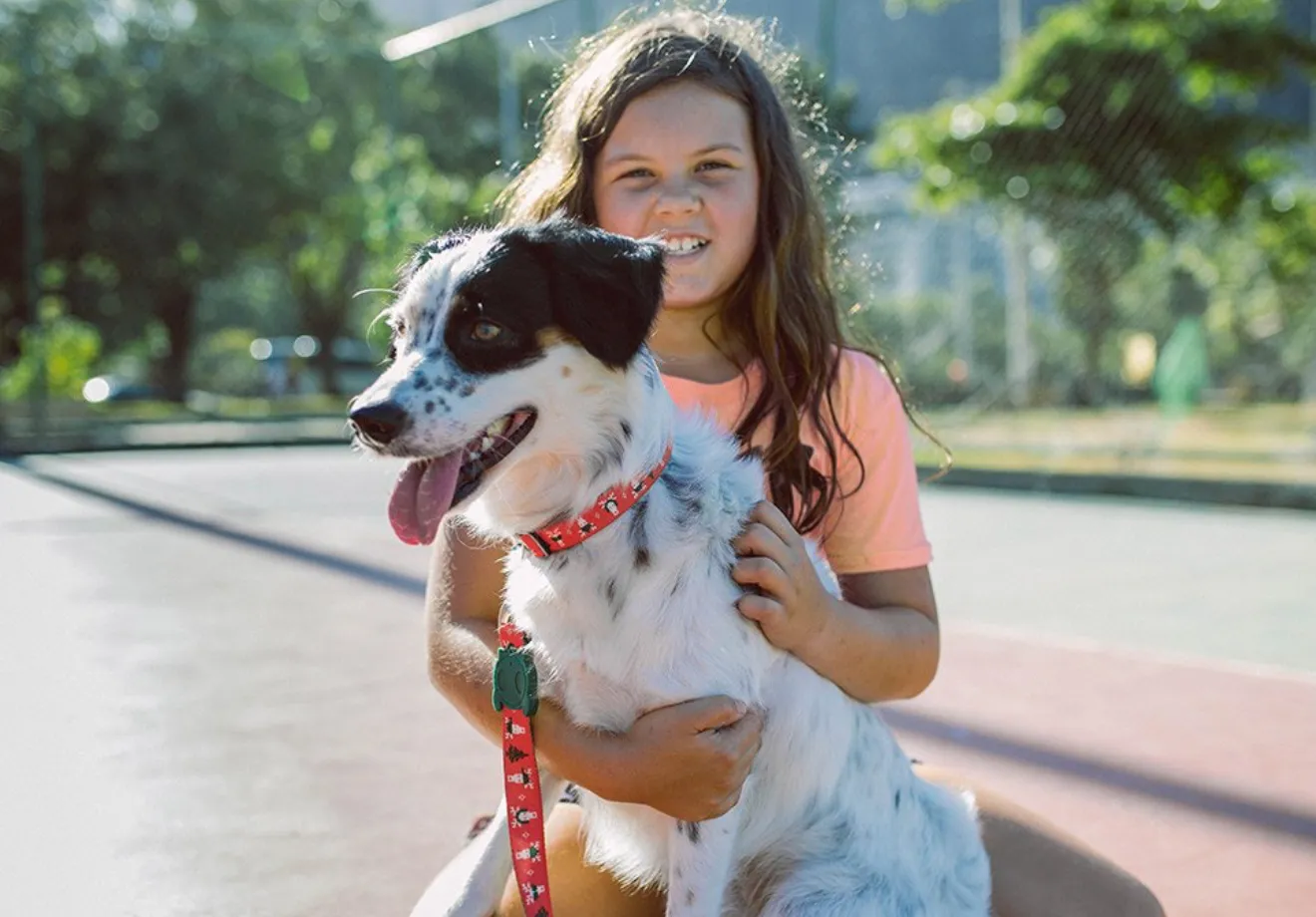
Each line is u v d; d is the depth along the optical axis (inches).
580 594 86.8
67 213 1096.2
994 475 481.1
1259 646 230.4
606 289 86.4
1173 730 177.9
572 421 86.7
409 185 762.2
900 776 99.3
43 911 120.8
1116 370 553.6
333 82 1125.7
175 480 515.5
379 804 148.6
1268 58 506.0
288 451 693.3
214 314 1802.4
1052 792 154.6
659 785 84.9
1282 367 585.0
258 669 207.6
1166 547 348.8
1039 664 215.3
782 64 120.5
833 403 109.5
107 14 1129.4
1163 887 127.9
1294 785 155.5
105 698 190.7
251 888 126.3
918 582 110.1
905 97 852.6
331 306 1331.2
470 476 86.6
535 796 89.0
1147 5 507.5
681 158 105.3
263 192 1133.7
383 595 269.7
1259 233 545.6
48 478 520.4
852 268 153.9
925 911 90.3
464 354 87.2
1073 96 520.1
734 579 87.7
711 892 87.3
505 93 644.7
